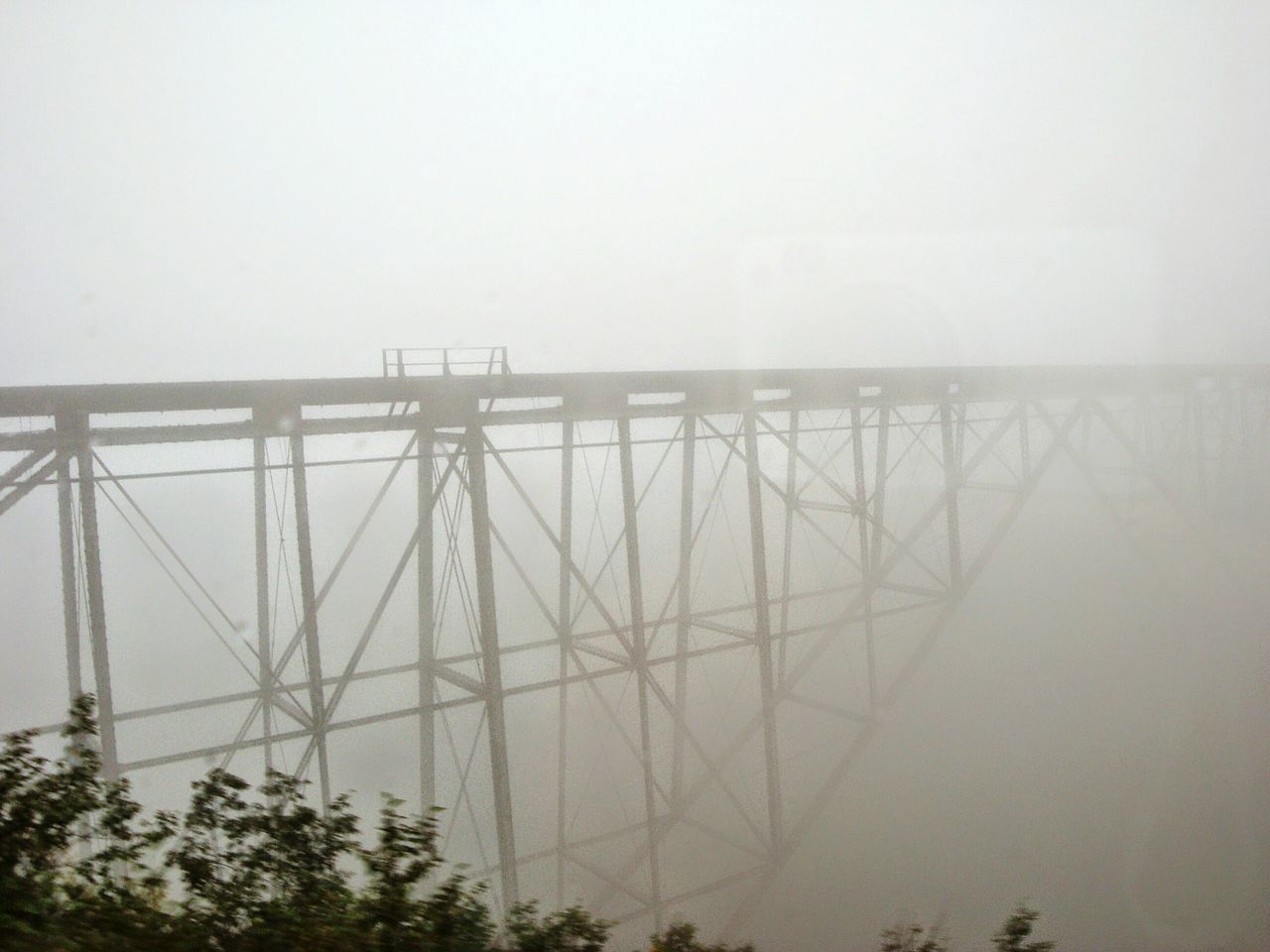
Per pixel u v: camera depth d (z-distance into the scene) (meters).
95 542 9.11
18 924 4.75
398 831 5.87
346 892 5.92
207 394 9.73
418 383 10.79
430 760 12.04
